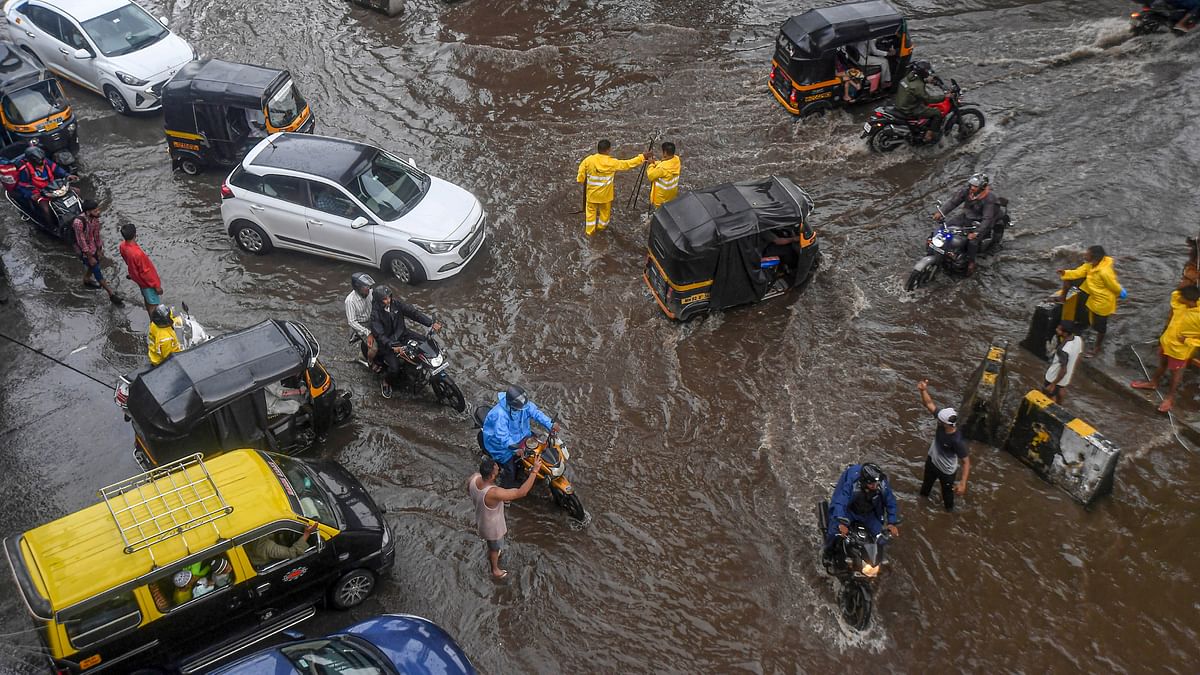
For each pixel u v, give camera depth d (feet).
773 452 33.19
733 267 38.42
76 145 52.49
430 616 28.37
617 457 33.40
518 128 53.57
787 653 26.86
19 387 38.04
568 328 39.63
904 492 31.42
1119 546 29.19
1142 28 56.54
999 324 38.19
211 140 49.39
